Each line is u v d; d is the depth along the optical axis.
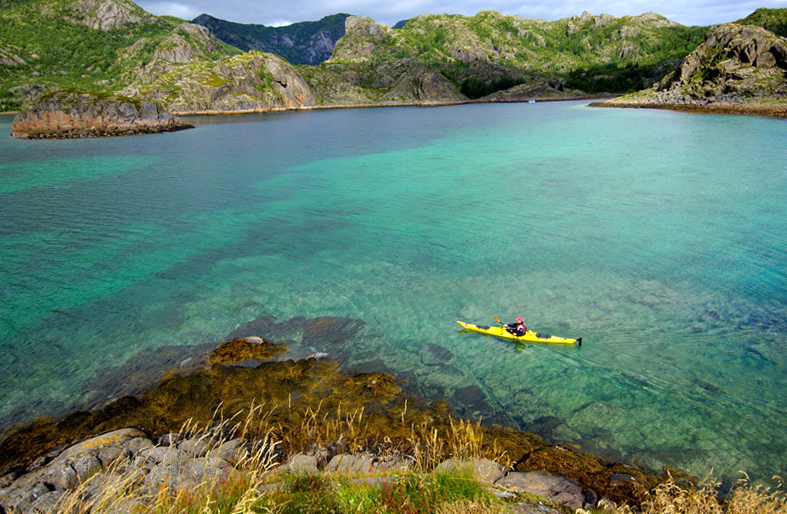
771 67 104.06
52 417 14.36
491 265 24.98
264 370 16.31
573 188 40.03
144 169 54.75
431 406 14.37
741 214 30.88
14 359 17.53
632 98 137.75
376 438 12.84
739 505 8.98
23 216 35.47
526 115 126.06
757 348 16.66
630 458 12.05
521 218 32.53
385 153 64.12
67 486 10.63
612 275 23.09
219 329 19.34
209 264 26.30
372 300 21.61
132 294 22.72
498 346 17.66
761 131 67.25
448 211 34.97
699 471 11.52
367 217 34.19
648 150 56.44
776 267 22.95
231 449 12.12
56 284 23.91
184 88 162.00
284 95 185.62
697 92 112.44
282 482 9.09
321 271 25.06
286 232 31.41
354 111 172.88
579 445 12.62
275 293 22.59
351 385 15.42
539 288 22.11
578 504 9.68
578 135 74.75
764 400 14.05
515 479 10.47
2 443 13.22
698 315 19.00
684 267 23.53
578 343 17.36
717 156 50.19
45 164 58.69
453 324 19.33
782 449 12.16
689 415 13.59
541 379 15.58
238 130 102.62
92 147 75.06
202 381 15.76
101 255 27.77
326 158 61.12
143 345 18.28
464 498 8.16
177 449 12.02
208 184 46.22
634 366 16.03
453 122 111.44
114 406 14.67
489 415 13.93
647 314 19.28
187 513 7.51
